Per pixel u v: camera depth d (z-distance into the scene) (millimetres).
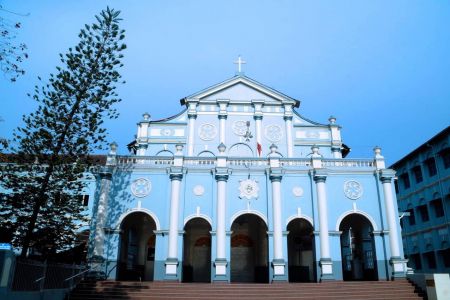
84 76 18656
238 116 29406
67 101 18469
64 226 18812
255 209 23219
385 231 22953
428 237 32125
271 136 29078
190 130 28875
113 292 18281
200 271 26531
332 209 23453
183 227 22672
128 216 23953
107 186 23078
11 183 17734
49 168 17922
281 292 18656
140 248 27109
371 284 20000
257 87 30172
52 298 16250
